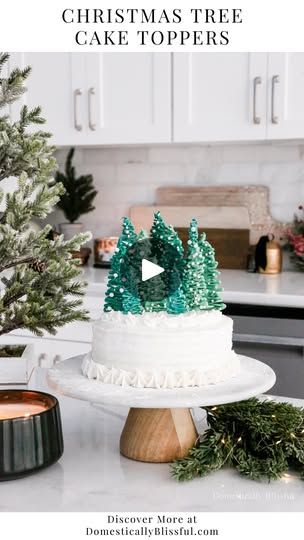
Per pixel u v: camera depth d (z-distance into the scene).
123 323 1.26
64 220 3.80
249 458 1.17
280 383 2.62
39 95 3.28
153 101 3.08
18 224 1.22
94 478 1.16
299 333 2.58
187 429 1.24
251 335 2.63
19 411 1.24
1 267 1.28
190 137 3.03
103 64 3.15
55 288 1.29
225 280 3.05
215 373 1.22
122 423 1.44
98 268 3.53
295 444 1.17
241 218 3.40
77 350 2.98
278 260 3.24
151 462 1.22
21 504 1.06
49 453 1.16
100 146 3.64
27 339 3.05
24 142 1.23
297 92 2.83
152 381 1.19
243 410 1.24
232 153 3.44
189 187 3.52
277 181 3.36
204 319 1.28
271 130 2.88
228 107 2.95
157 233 1.29
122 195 3.68
